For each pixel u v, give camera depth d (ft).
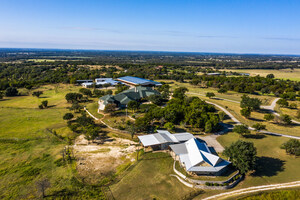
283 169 159.94
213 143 203.92
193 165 148.15
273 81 568.41
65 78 577.43
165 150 187.11
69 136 216.13
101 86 508.94
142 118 227.40
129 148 191.01
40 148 188.65
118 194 129.49
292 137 221.46
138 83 487.61
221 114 259.39
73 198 124.88
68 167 157.58
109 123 248.93
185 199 126.00
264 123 265.54
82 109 312.29
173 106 266.36
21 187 133.90
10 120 259.60
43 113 291.17
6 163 161.58
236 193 131.95
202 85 581.94
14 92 409.69
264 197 127.34
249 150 150.71
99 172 152.35
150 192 131.85
